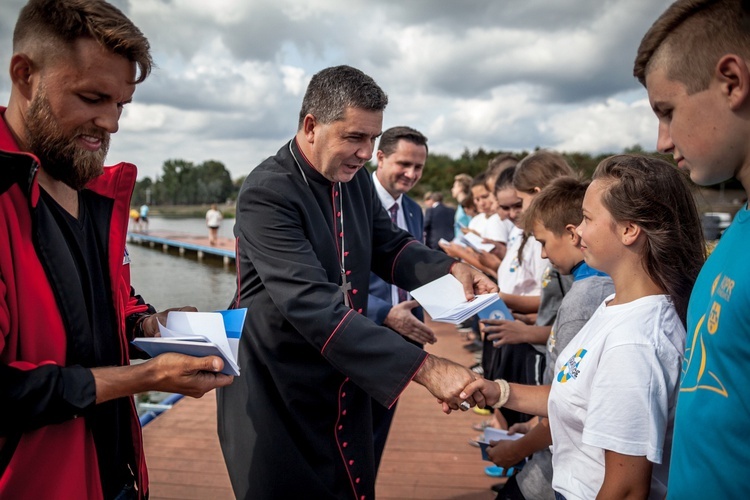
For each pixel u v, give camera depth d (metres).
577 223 1.80
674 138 0.96
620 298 1.35
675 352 1.24
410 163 3.35
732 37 0.85
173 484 3.00
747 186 0.91
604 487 1.22
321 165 1.85
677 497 0.96
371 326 1.63
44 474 1.16
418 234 3.61
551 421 1.44
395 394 1.60
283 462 1.86
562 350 1.61
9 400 1.04
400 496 2.90
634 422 1.19
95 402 1.13
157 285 15.54
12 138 1.18
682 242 1.28
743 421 0.85
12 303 1.11
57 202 1.29
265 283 1.73
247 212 1.79
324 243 1.89
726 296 0.88
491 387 1.61
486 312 2.36
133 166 1.44
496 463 1.87
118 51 1.16
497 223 4.52
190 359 1.17
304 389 1.87
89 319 1.32
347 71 1.79
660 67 0.94
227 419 1.93
